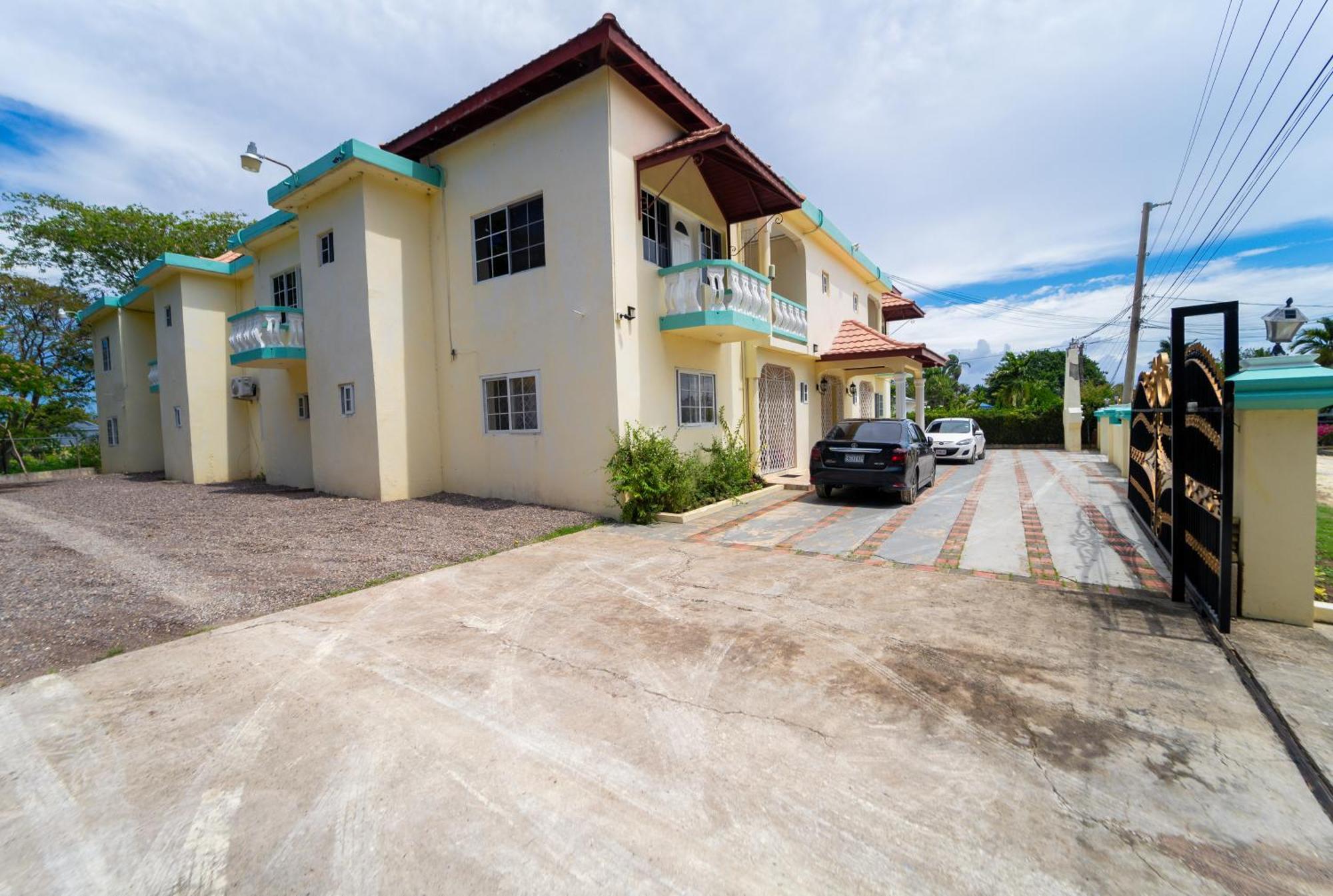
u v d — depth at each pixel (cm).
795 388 1498
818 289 1543
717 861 216
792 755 284
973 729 304
